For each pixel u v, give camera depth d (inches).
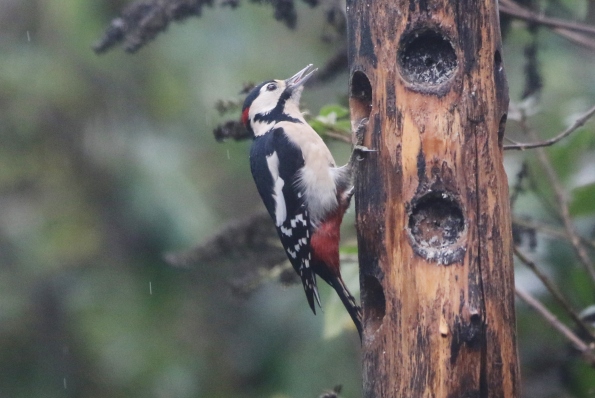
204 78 603.5
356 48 304.3
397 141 290.0
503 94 290.4
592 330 367.6
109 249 589.3
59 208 597.3
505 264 278.8
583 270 401.4
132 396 568.7
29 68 591.8
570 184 413.4
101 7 590.6
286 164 368.2
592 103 474.6
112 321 575.2
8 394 570.6
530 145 316.5
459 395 271.7
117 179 585.3
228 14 612.7
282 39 624.7
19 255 592.7
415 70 296.7
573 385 401.1
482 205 279.4
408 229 286.7
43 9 596.1
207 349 574.6
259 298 570.9
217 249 390.0
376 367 287.6
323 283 425.7
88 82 601.9
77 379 573.0
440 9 288.2
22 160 601.9
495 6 289.9
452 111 284.2
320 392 523.8
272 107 397.4
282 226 367.2
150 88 605.9
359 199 300.7
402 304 283.0
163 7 375.6
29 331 583.5
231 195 617.3
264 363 557.0
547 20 368.2
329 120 362.0
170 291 578.9
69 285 585.3
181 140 601.3
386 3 294.4
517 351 281.1
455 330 273.6
